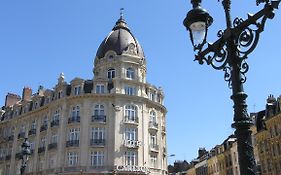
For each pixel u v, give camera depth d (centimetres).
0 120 7144
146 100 5753
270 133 5525
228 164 7125
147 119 5731
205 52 848
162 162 5838
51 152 5566
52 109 5938
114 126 5378
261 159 5744
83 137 5338
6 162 6531
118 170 5106
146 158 5453
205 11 842
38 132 6069
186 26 870
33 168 5834
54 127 5666
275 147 5369
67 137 5497
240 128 732
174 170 11138
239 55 771
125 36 6166
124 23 6431
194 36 855
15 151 6462
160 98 6209
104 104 5556
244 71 773
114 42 6075
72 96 5597
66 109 5653
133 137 5447
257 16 718
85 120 5434
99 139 5309
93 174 5112
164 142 6122
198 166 8912
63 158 5369
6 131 6931
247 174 694
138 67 5900
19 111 6800
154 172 5538
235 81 771
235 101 761
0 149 6900
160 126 5997
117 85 5612
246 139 721
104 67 5884
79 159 5234
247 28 751
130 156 5303
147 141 5588
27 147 2294
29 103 6625
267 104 5794
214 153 7988
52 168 5397
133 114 5562
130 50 5959
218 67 823
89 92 5584
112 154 5228
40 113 6216
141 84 5800
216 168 7744
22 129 6556
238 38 773
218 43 821
